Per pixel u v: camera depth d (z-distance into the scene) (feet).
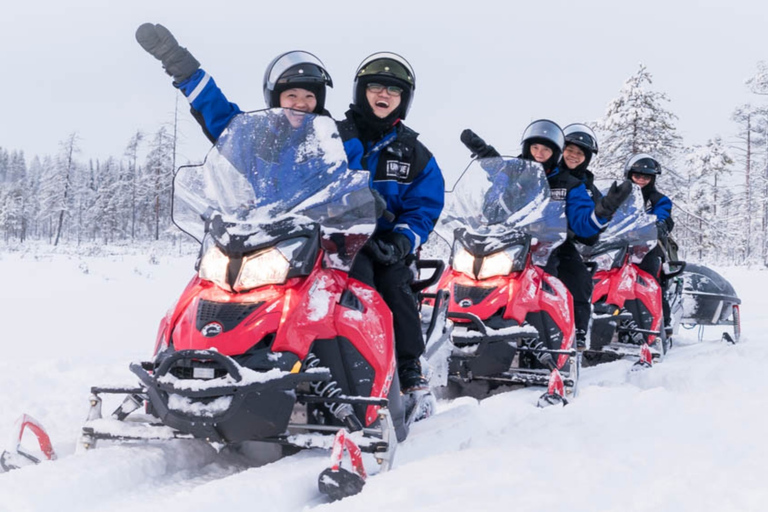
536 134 21.27
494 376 18.76
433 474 9.92
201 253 11.32
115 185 231.71
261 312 10.47
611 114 91.35
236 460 11.17
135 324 30.01
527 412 16.14
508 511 8.42
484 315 18.43
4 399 15.53
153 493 9.12
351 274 12.55
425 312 17.67
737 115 161.17
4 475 8.87
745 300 53.72
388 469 10.43
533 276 19.38
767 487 9.52
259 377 9.87
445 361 17.15
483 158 20.80
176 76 13.85
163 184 164.96
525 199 20.07
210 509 8.34
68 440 11.45
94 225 231.91
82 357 21.29
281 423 10.19
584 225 20.92
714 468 10.48
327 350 11.12
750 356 22.86
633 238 27.45
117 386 10.77
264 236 10.84
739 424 13.26
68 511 8.33
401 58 13.78
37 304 33.42
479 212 19.95
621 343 27.32
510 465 10.48
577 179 21.68
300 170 11.66
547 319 19.25
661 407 14.84
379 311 12.09
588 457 11.07
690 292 35.04
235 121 12.16
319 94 13.58
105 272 52.85
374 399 10.54
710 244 110.32
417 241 13.41
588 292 23.16
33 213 287.07
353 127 13.88
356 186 11.76
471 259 19.20
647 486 9.64
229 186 11.54
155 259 71.20
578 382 20.42
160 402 10.00
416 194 13.97
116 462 9.51
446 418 14.40
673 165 91.30
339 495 9.07
